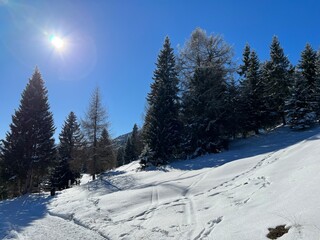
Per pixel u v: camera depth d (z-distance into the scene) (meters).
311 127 30.78
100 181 22.77
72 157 34.22
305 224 5.26
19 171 29.53
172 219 9.08
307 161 10.22
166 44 34.19
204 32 31.61
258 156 16.53
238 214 7.54
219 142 27.36
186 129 29.19
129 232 8.67
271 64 39.44
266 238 5.53
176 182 15.30
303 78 32.62
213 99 28.06
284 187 8.19
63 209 14.55
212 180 13.84
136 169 28.58
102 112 33.09
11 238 9.41
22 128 30.48
